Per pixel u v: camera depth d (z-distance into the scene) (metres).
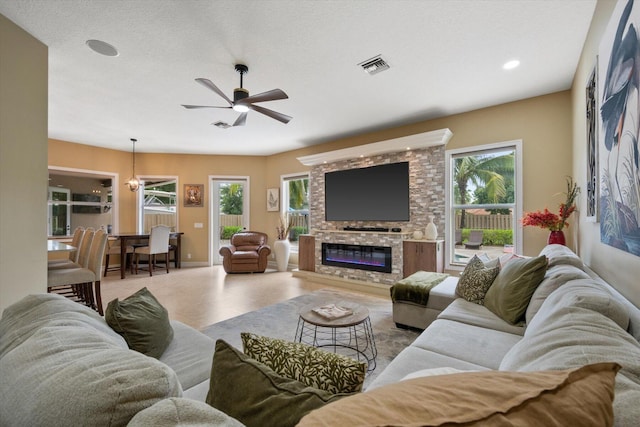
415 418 0.45
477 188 4.21
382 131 5.15
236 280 5.45
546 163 3.62
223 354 0.88
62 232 6.01
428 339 1.83
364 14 2.20
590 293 1.22
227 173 7.19
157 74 3.10
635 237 1.30
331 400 0.69
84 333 0.84
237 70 2.95
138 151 6.80
